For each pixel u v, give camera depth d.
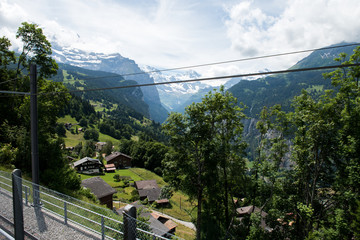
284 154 24.00
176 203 72.12
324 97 21.52
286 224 23.03
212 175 25.97
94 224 13.88
